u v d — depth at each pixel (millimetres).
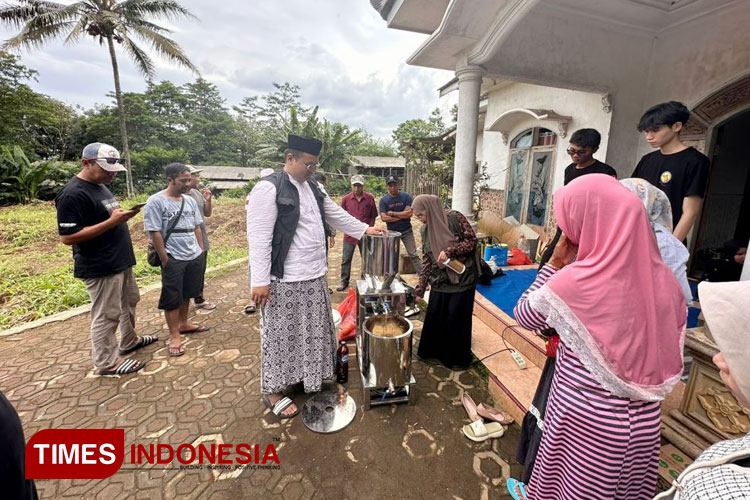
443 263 2691
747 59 3332
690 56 3789
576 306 1128
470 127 3957
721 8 3441
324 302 2514
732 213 5102
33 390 2697
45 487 1881
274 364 2402
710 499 593
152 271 6105
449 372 2947
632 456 1164
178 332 3275
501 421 2328
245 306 4359
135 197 16281
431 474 1966
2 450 795
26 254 7461
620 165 4391
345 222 2738
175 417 2418
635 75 4180
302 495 1845
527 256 5387
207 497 1838
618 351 1093
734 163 4984
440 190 9000
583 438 1189
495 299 3701
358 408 2506
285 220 2234
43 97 24406
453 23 3254
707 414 1710
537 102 5609
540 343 2805
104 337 2822
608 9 3641
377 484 1905
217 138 38062
